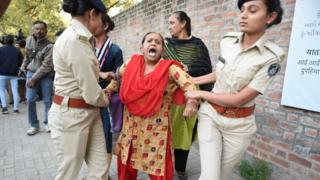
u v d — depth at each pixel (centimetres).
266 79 182
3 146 429
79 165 222
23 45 699
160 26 589
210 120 205
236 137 202
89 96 201
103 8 206
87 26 203
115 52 276
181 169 320
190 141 272
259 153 337
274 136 316
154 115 222
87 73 195
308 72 273
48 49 448
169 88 225
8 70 607
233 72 189
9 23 1042
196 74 293
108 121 275
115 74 248
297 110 289
